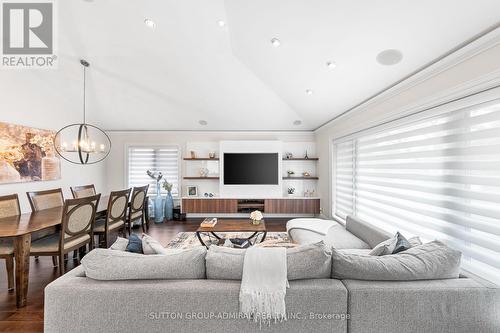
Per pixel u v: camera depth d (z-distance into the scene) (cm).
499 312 134
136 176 586
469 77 178
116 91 423
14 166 343
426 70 212
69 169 458
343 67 262
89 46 318
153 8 257
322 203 530
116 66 358
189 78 383
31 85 370
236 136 585
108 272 141
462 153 191
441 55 194
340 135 421
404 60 217
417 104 230
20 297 215
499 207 166
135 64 353
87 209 277
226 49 314
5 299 229
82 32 295
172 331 136
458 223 197
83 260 146
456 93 188
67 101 438
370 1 174
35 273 282
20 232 212
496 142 166
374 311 135
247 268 140
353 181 387
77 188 397
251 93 423
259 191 552
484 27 158
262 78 354
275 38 243
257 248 153
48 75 378
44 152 395
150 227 495
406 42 198
